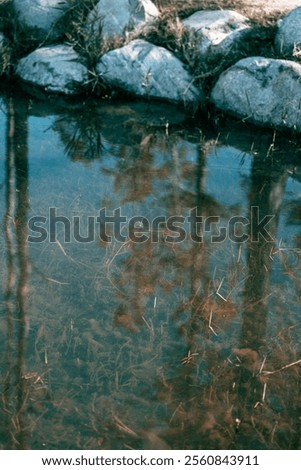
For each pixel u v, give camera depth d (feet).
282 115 22.71
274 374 17.97
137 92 23.79
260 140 22.59
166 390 17.74
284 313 18.80
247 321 18.67
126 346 18.26
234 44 23.94
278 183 21.36
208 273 19.43
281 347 18.33
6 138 22.35
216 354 18.21
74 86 23.84
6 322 18.52
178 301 18.94
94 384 17.76
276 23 24.43
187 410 17.51
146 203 20.74
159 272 19.40
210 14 24.73
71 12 25.03
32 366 17.95
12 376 17.83
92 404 17.53
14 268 19.35
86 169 21.54
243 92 23.08
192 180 21.34
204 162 21.86
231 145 22.41
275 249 19.89
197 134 22.76
